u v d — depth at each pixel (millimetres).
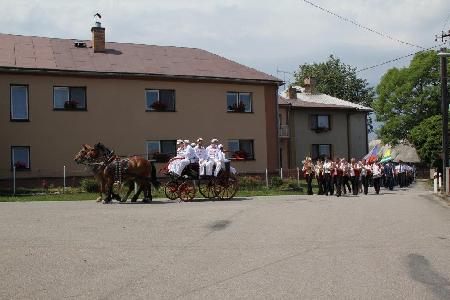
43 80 29609
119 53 34031
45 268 7777
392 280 7258
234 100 35312
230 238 10523
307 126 51906
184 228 11750
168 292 6613
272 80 36062
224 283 7062
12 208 15828
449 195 24031
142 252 9031
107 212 14664
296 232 11375
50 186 27766
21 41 32219
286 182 31016
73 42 34000
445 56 27156
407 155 67125
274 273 7633
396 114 58188
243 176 31297
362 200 21141
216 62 36688
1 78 28547
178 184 19781
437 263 8336
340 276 7469
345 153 54031
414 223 13180
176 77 32875
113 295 6461
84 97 30750
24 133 29078
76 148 30359
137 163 18688
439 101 56031
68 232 10930
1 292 6543
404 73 57062
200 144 20203
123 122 31672
